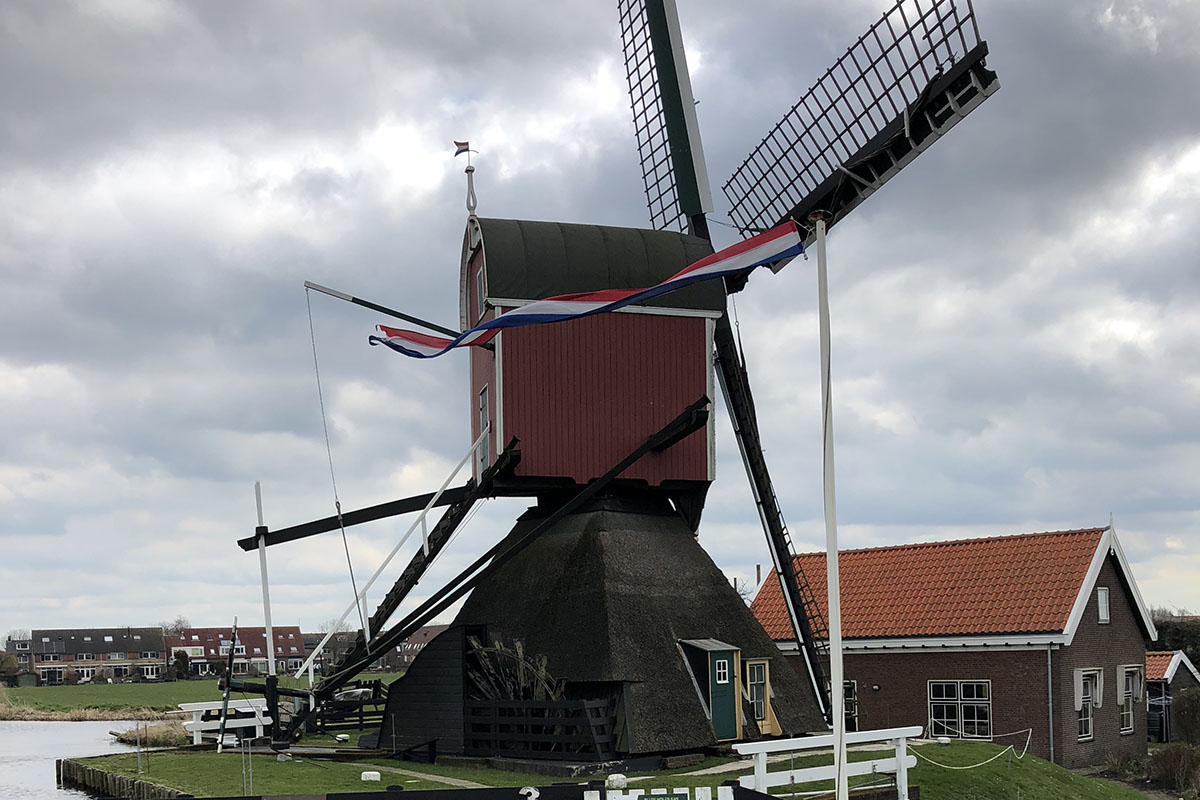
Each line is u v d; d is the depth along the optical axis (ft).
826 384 63.31
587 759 90.94
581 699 97.45
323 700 106.11
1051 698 115.75
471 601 110.52
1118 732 123.85
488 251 105.70
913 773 86.94
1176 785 107.76
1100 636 122.62
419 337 102.89
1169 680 144.97
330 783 83.35
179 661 446.60
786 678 106.42
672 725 94.89
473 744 98.07
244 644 516.73
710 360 110.73
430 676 100.73
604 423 107.04
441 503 108.88
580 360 106.93
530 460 104.47
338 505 104.32
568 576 103.65
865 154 104.83
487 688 98.53
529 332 105.70
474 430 115.34
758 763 69.51
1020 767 93.86
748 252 73.56
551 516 103.45
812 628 119.24
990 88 94.99
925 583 131.44
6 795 97.50
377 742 103.14
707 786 76.95
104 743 158.81
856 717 120.47
